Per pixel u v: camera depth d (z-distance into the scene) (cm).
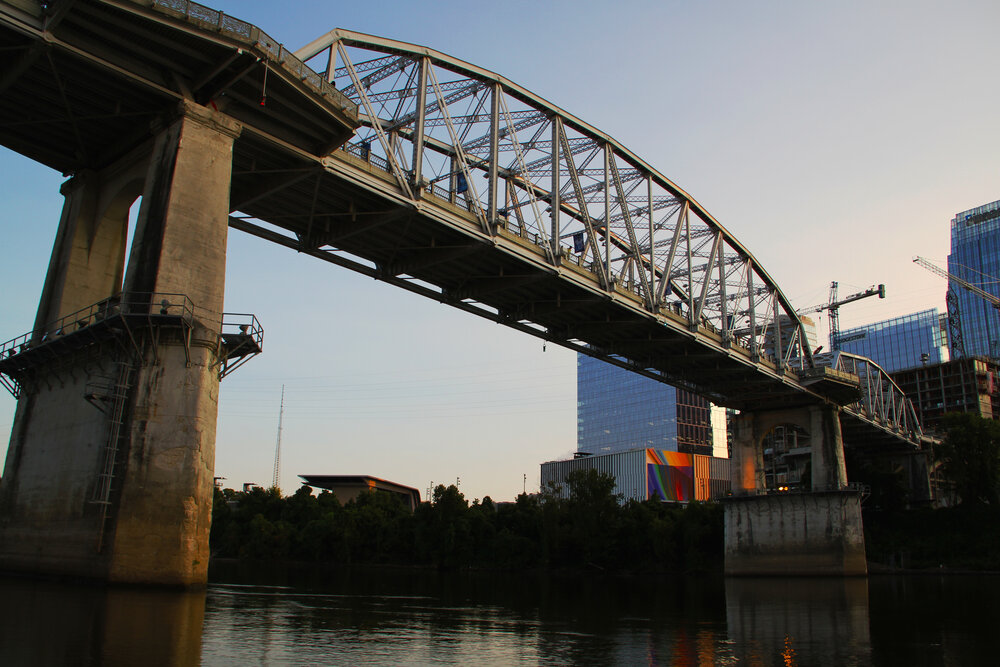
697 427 19775
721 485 16625
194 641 2019
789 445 16162
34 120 3916
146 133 3912
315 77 3956
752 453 9981
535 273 5753
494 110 5556
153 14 3300
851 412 10294
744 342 8662
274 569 9100
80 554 3209
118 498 3084
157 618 2366
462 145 5412
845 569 8606
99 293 4106
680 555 10750
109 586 2980
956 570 9744
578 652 2384
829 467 9319
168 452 3189
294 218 5156
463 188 5288
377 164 4872
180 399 3259
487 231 5278
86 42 3388
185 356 3312
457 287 6119
